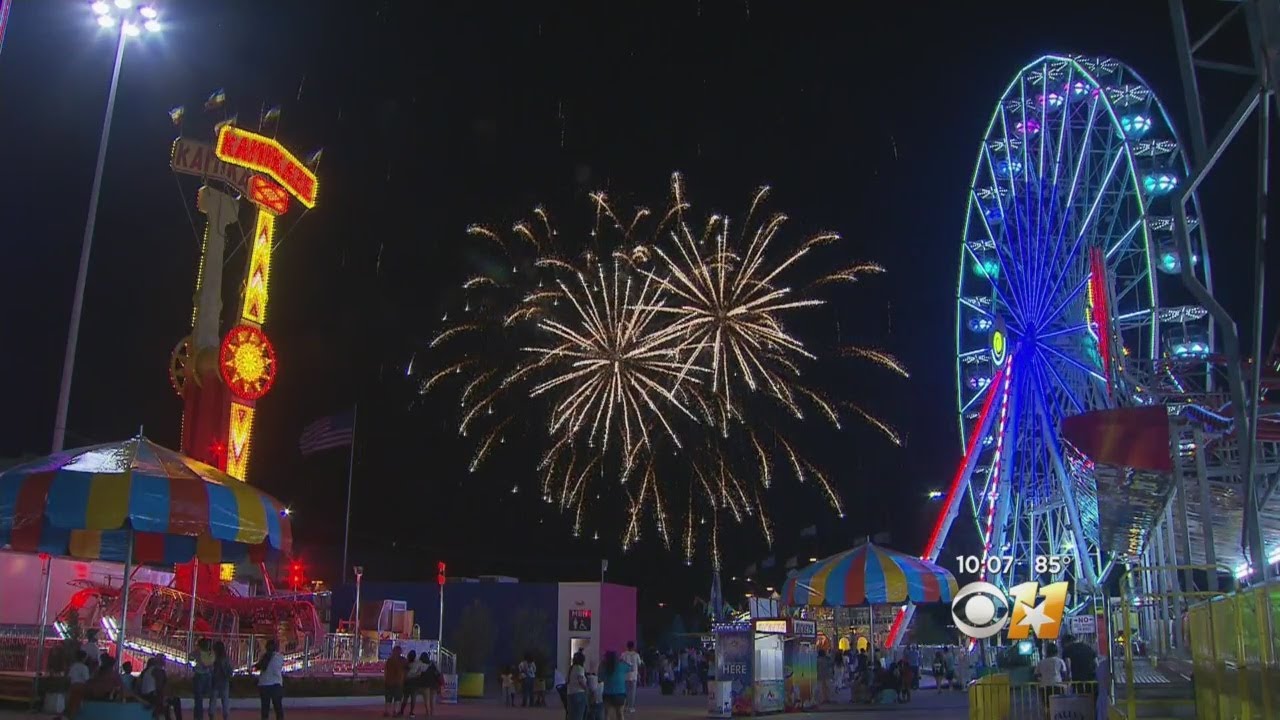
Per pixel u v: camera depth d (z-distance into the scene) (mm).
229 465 39094
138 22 27703
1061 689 18156
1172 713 15086
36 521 16266
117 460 16078
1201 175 9805
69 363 25000
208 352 39688
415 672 25672
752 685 26047
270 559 19953
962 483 43250
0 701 21766
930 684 42688
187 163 40250
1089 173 39656
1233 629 9508
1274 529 21078
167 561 20266
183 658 27047
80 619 26656
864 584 28172
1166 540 27938
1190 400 18891
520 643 47188
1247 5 9062
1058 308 39656
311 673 29797
